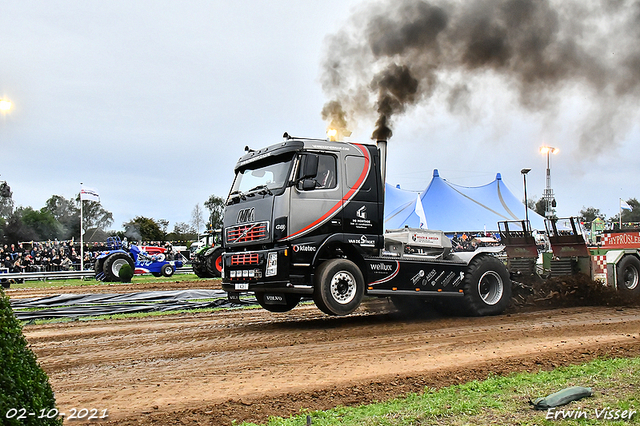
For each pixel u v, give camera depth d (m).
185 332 9.05
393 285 9.84
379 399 5.02
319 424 4.25
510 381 5.45
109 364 6.70
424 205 32.56
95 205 79.31
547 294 12.10
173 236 70.56
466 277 10.68
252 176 9.95
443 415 4.42
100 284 21.20
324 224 9.27
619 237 13.05
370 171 9.86
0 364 2.78
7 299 3.00
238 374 6.09
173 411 4.76
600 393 4.92
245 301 12.86
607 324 9.38
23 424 2.79
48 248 30.44
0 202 53.03
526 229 12.66
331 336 8.51
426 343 7.86
